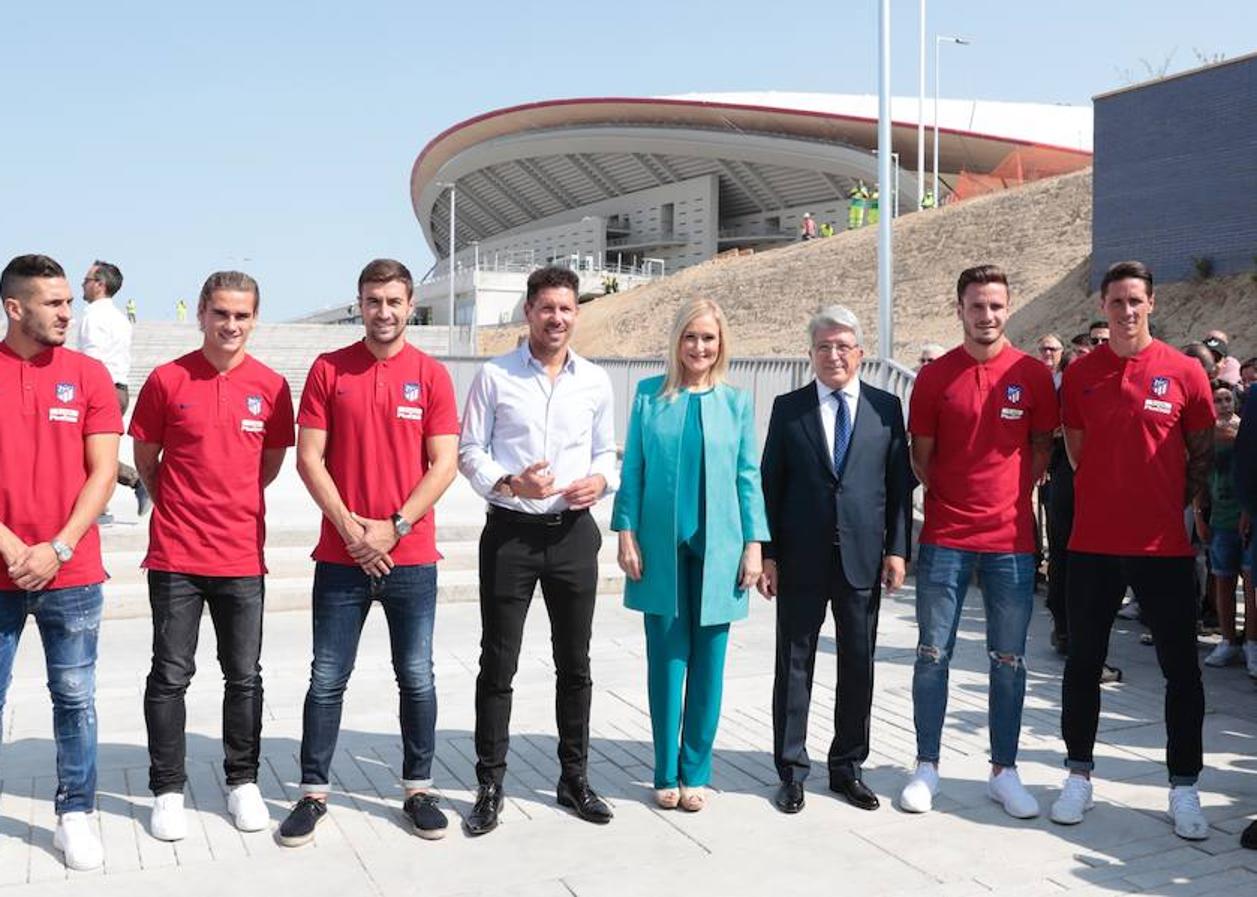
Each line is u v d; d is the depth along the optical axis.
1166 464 4.04
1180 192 21.91
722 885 3.49
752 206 79.38
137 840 3.78
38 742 4.76
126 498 9.80
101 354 8.09
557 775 4.50
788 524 4.25
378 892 3.41
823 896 3.42
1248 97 20.45
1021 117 70.31
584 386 4.11
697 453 4.12
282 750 4.73
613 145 78.44
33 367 3.56
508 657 4.00
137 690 5.62
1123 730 5.13
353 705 5.39
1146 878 3.58
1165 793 4.35
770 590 4.30
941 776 4.54
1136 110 22.81
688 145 75.06
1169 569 4.04
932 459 4.32
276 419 4.02
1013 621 4.18
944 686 4.31
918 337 32.69
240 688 3.94
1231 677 6.13
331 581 3.91
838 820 4.05
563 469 4.04
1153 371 4.05
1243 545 6.15
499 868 3.60
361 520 3.83
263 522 4.00
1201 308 20.98
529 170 86.81
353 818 4.01
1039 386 4.20
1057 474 6.40
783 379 11.83
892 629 7.27
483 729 4.00
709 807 4.17
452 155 90.94
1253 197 20.45
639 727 5.13
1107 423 4.09
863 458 4.21
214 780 4.36
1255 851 3.80
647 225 82.56
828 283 40.22
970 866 3.66
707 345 4.14
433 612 4.03
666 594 4.08
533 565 3.98
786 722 4.20
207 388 3.86
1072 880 3.56
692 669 4.17
